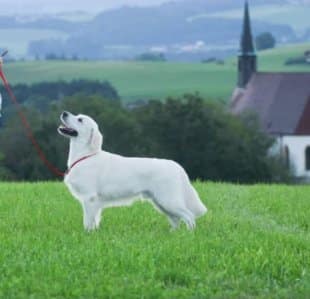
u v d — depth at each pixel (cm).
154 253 1385
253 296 1201
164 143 8556
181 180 1644
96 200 1633
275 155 9481
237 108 12600
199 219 1834
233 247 1449
